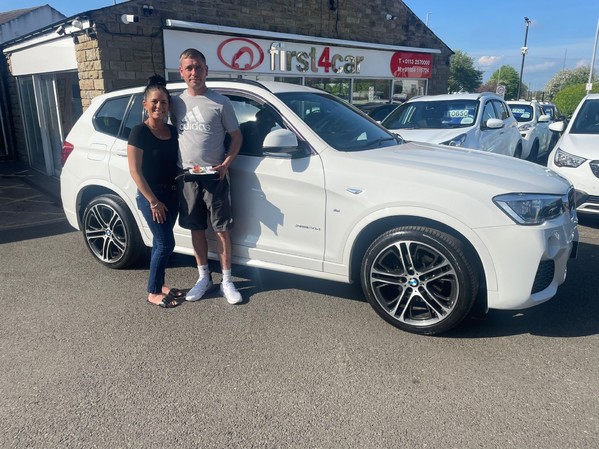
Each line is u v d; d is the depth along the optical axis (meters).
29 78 10.66
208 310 3.80
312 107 3.97
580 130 6.38
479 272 3.16
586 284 4.20
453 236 3.15
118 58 7.85
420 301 3.44
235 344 3.28
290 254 3.71
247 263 3.92
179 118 3.60
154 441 2.36
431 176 3.22
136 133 3.42
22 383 2.85
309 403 2.65
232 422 2.50
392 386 2.80
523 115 11.55
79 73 8.26
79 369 2.99
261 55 10.24
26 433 2.42
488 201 3.04
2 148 13.16
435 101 7.82
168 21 8.30
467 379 2.85
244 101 3.91
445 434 2.39
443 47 15.36
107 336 3.40
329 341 3.31
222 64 9.59
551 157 6.16
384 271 3.42
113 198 4.48
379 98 13.59
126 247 4.53
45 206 7.78
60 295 4.12
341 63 12.09
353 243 3.45
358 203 3.35
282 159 3.63
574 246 3.52
